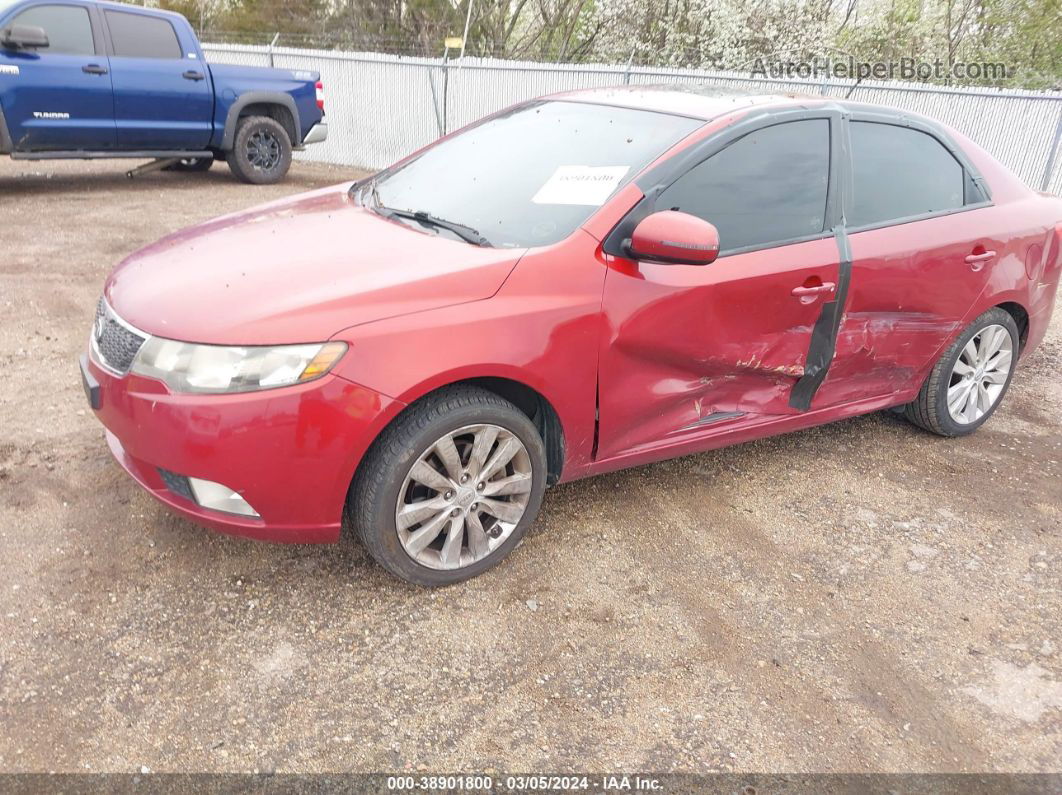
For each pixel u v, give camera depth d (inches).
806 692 104.7
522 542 130.7
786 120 138.9
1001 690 107.4
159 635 105.7
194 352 100.3
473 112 529.3
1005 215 165.3
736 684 105.1
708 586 123.8
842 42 706.8
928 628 118.3
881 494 154.3
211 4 890.1
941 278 153.6
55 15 340.8
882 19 700.7
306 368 99.7
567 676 104.3
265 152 432.1
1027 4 662.5
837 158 143.4
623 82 496.7
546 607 116.5
